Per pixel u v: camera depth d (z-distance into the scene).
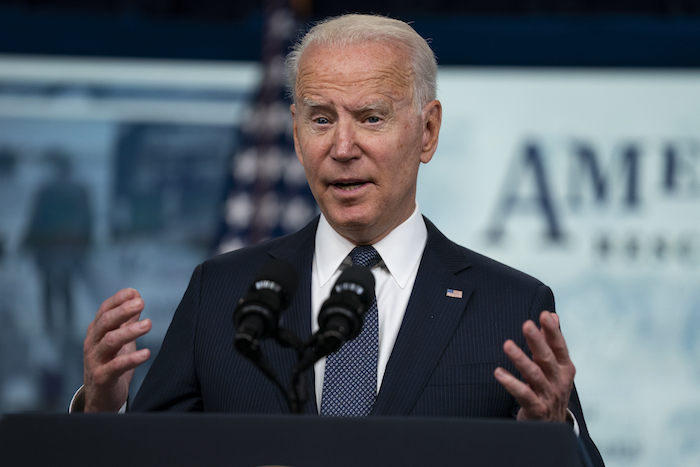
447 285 5.22
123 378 4.63
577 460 2.83
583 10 13.12
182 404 5.20
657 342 12.20
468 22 12.97
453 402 4.77
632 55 12.66
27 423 2.99
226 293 5.37
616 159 12.48
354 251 5.29
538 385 3.77
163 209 13.30
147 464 2.87
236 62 13.41
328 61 4.83
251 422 2.94
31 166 13.34
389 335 5.10
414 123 4.99
